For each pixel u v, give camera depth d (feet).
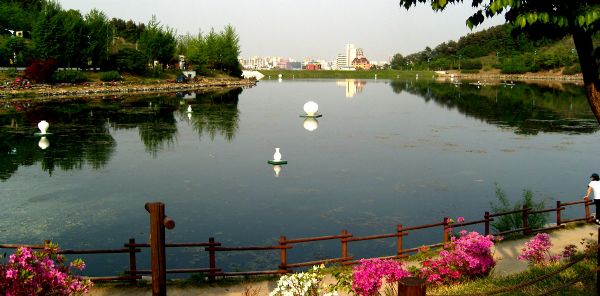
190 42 423.23
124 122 137.08
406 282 14.19
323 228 50.72
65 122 134.31
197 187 67.46
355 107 194.90
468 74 529.86
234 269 40.19
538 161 84.69
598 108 22.56
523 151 94.38
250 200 61.00
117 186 67.72
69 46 250.57
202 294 31.73
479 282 29.71
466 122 141.38
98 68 287.48
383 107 193.98
